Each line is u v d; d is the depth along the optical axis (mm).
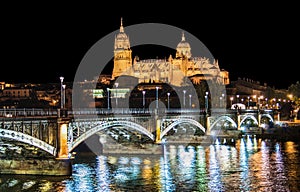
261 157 125750
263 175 94938
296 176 93438
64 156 88125
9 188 77625
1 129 74875
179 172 98812
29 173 88500
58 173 87688
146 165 108500
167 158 123188
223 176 94000
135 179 89750
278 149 149125
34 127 82938
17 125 79062
